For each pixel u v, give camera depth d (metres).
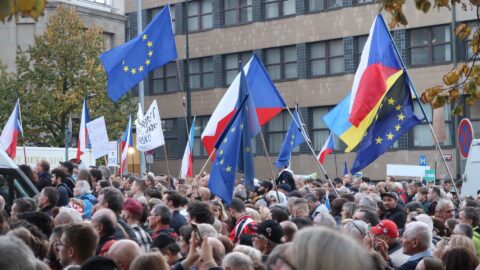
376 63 15.15
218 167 14.09
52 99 46.59
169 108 58.44
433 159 45.84
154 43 19.23
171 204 13.90
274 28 53.09
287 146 24.78
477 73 13.34
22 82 47.50
